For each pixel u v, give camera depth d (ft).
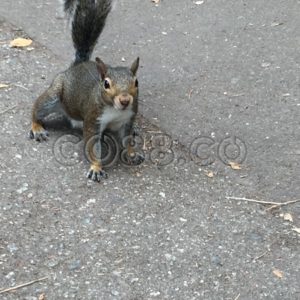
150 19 4.83
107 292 3.12
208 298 3.11
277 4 4.96
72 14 4.01
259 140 3.88
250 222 3.44
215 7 4.95
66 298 3.09
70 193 3.54
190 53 4.52
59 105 3.83
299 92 4.19
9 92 4.14
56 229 3.36
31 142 3.82
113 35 4.67
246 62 4.43
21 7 4.95
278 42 4.60
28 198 3.51
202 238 3.35
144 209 3.48
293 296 3.13
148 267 3.22
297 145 3.84
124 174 3.65
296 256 3.29
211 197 3.57
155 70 4.37
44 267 3.20
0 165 3.67
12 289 3.11
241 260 3.26
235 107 4.09
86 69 3.70
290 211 3.51
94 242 3.32
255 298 3.12
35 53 4.49
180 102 4.13
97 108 3.53
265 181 3.66
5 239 3.31
